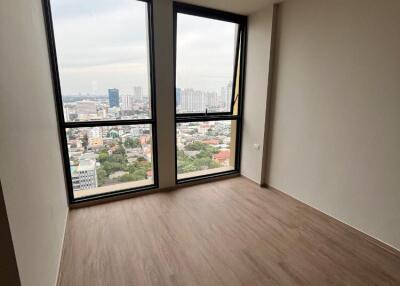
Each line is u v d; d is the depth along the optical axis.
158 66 2.86
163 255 1.99
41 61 1.93
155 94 2.94
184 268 1.85
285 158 3.09
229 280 1.74
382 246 2.11
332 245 2.14
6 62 1.08
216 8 3.06
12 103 1.11
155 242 2.16
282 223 2.49
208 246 2.11
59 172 2.33
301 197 2.92
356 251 2.06
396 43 1.88
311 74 2.62
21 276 1.03
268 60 3.08
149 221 2.50
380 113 2.04
